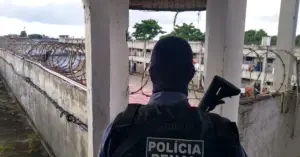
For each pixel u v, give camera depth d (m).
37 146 8.86
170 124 1.13
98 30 3.27
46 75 7.96
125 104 4.27
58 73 7.14
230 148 1.10
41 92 8.76
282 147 5.59
